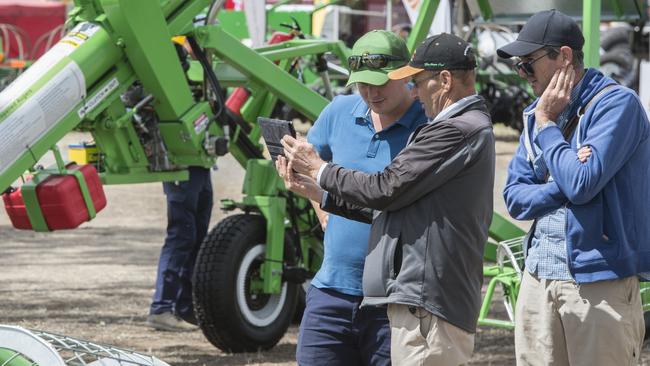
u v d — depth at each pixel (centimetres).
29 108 686
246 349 835
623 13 941
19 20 3172
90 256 1352
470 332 460
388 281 456
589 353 482
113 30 736
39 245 1435
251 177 842
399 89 503
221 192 1909
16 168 685
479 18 1001
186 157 785
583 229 479
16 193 709
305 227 887
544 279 496
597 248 477
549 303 495
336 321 500
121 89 746
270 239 835
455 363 452
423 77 461
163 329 913
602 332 479
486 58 2222
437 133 446
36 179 711
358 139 514
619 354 482
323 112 536
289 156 475
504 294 786
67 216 703
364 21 2795
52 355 350
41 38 3081
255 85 872
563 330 496
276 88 835
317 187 493
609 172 465
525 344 507
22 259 1321
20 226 722
